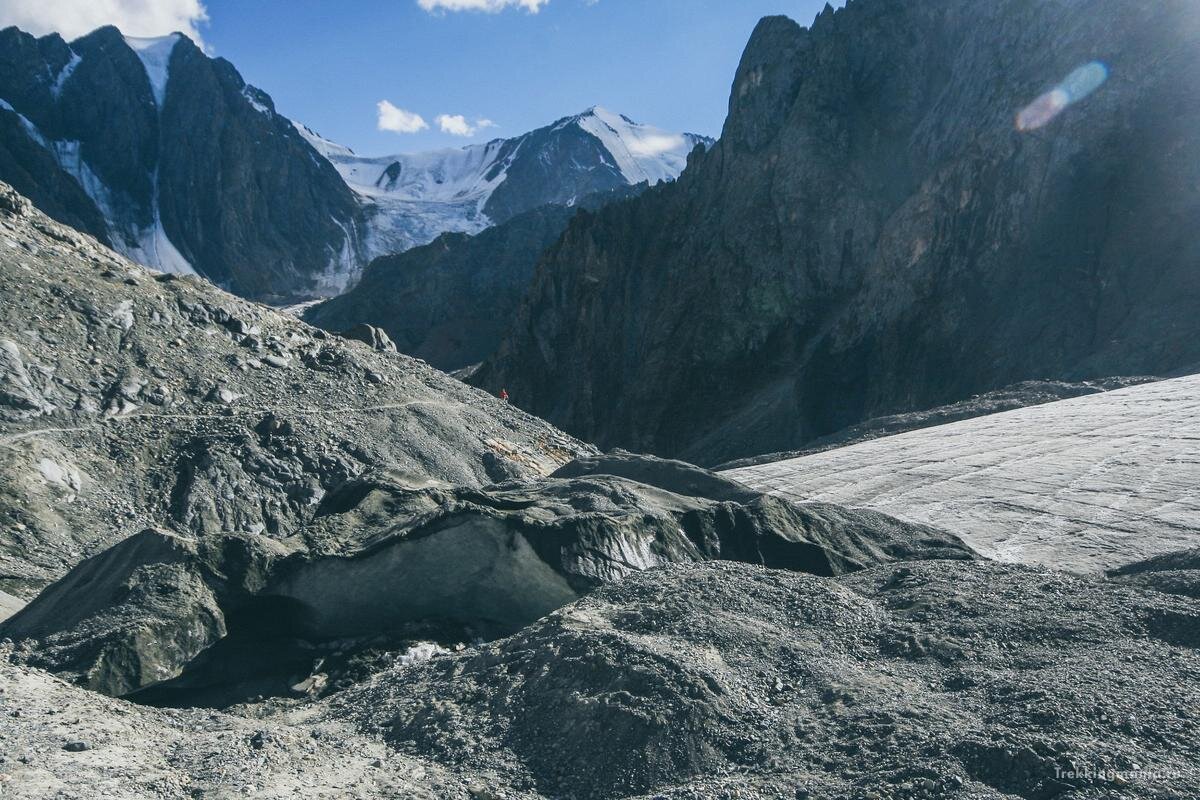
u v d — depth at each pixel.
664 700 6.95
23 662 9.91
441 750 6.96
